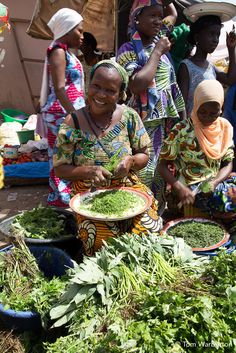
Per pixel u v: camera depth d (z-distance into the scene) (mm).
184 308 2078
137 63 3734
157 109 3863
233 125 4977
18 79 10938
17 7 10312
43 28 6965
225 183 3600
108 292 2363
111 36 7594
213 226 3426
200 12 4684
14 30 10508
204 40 4371
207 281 2395
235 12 4676
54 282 2734
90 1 7141
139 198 3117
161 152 3680
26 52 10758
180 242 2807
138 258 2561
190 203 3512
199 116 3480
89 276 2375
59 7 6512
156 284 2406
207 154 3549
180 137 3615
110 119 3119
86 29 7707
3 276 2875
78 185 3299
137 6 3723
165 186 4301
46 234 3193
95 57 6695
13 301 2623
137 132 3211
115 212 2918
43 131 4711
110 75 2848
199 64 4508
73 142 3119
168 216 4246
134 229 3059
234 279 2299
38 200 5262
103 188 3199
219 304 2158
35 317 2521
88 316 2287
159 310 2109
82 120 3098
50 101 4242
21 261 2916
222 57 7469
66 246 3205
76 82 4238
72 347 2109
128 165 3094
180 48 5105
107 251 2627
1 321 2779
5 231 3332
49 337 2551
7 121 8695
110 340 2023
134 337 2006
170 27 5078
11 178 5695
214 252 3113
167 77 3910
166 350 1941
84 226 3014
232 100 4910
